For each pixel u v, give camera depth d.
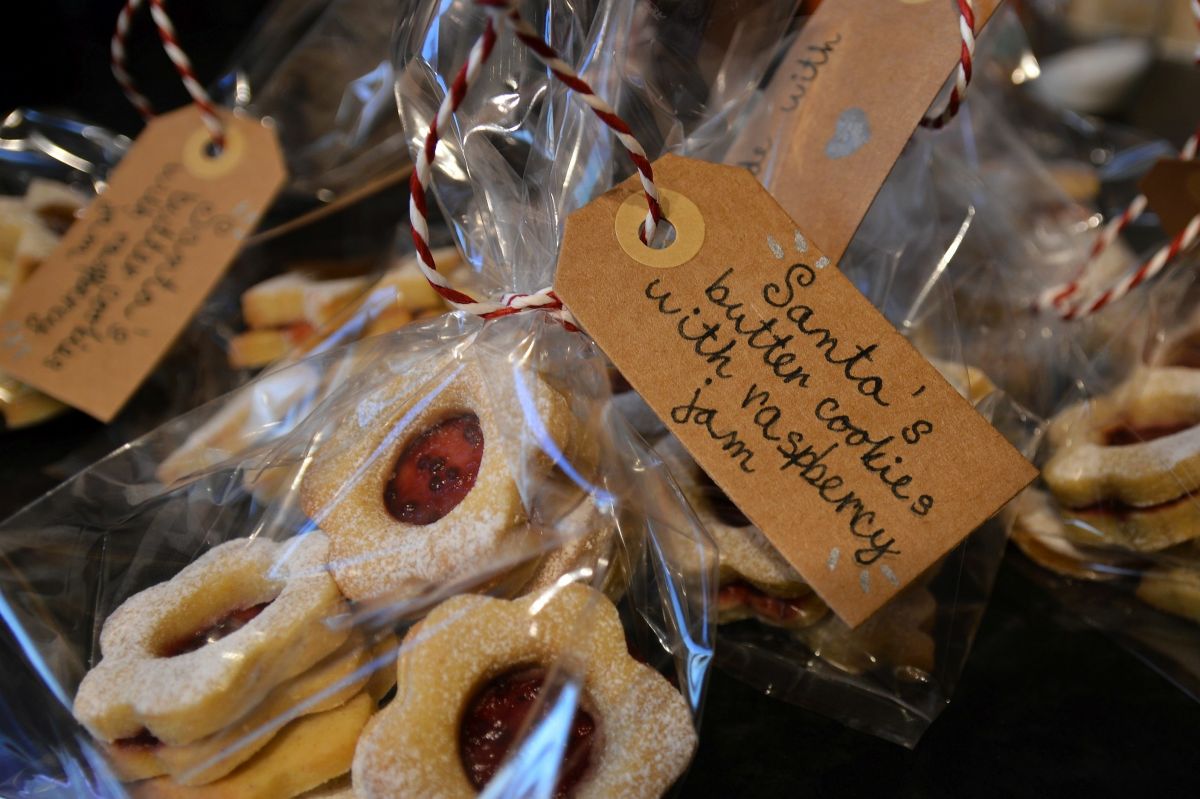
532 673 0.17
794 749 0.19
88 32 0.41
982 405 0.23
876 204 0.25
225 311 0.28
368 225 0.30
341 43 0.30
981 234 0.27
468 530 0.18
